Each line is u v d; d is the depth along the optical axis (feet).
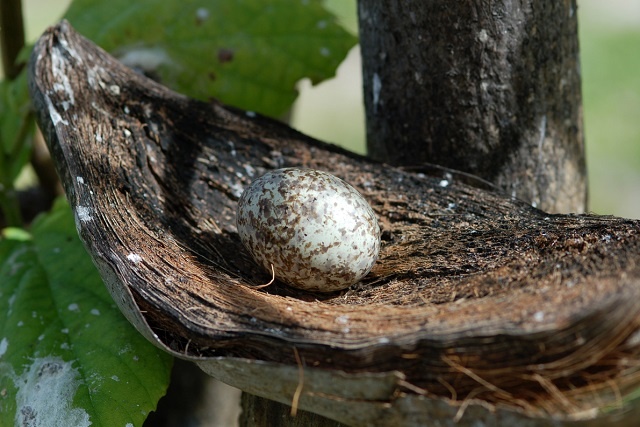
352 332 1.70
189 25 2.05
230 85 2.07
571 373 1.66
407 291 1.81
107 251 1.76
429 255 1.85
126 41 2.05
